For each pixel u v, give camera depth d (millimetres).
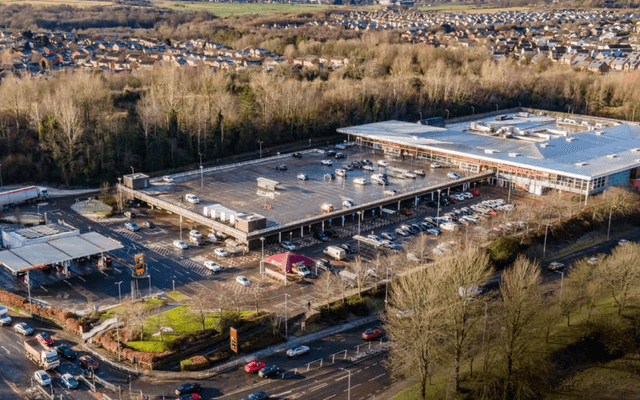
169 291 151500
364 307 145625
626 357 128750
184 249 177375
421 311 114938
